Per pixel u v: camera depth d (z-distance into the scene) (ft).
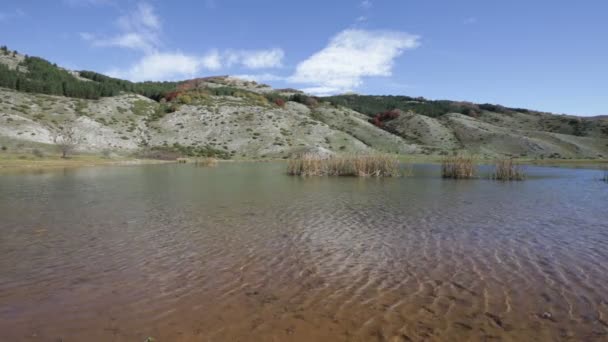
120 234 40.42
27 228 43.04
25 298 24.35
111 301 23.98
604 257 32.71
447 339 19.58
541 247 35.81
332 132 293.64
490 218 49.52
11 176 106.42
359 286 26.45
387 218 49.37
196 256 33.06
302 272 29.22
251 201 63.10
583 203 62.18
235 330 20.43
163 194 71.36
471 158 116.16
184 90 398.01
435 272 29.17
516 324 21.08
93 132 236.63
